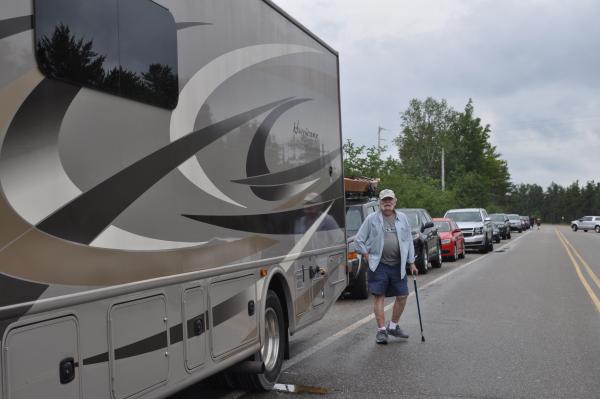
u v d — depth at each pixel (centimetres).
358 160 3111
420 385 639
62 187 337
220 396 611
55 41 335
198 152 484
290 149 684
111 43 382
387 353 781
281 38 670
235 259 542
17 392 304
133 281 395
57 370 329
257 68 605
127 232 391
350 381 657
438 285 1501
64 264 336
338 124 864
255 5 605
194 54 484
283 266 650
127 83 395
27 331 311
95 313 359
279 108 657
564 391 615
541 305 1168
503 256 2594
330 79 835
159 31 434
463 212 2936
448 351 789
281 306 652
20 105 312
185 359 454
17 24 313
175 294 444
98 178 366
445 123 7444
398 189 3709
